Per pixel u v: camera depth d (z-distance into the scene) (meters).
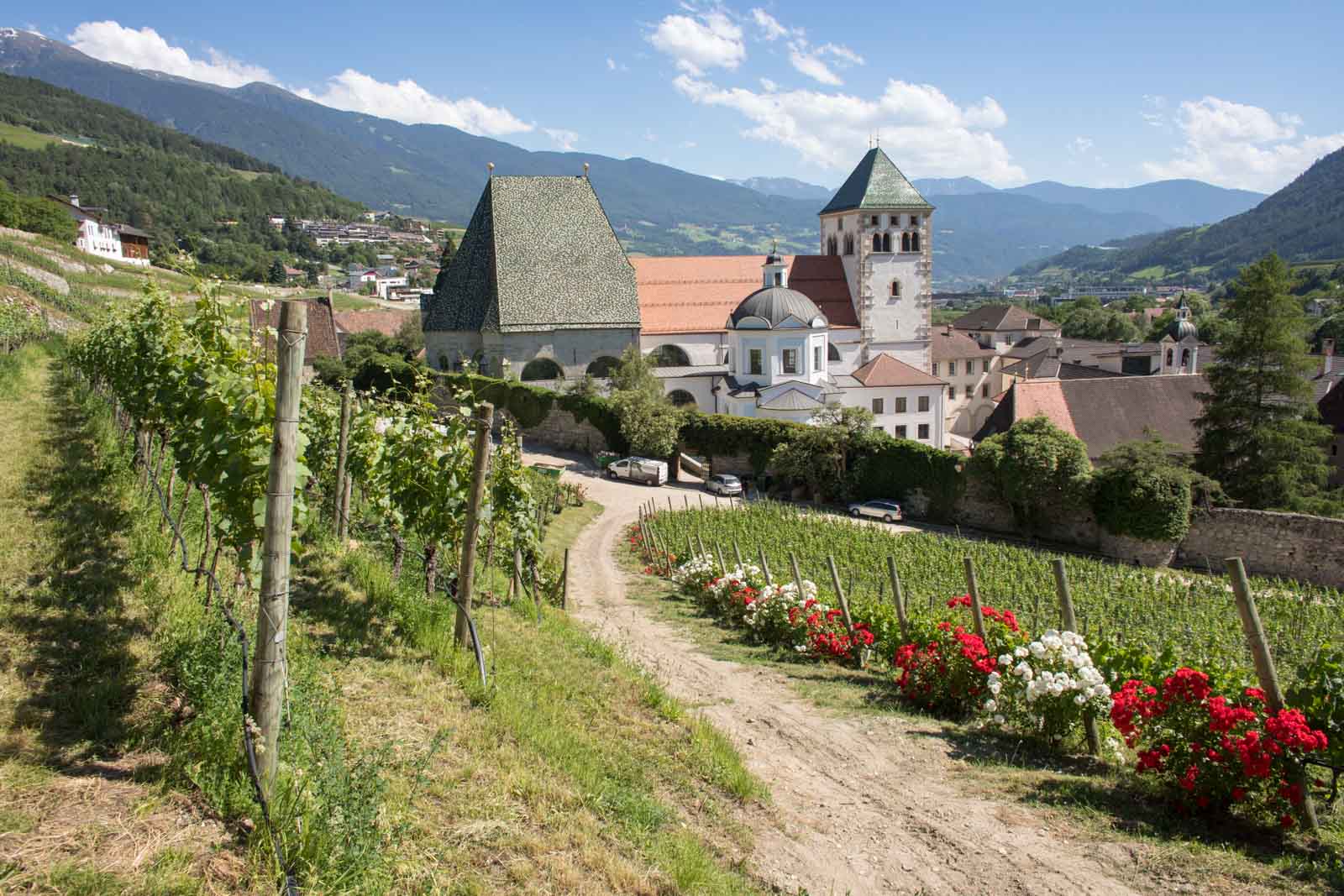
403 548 14.62
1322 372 89.06
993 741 11.79
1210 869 8.05
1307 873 7.89
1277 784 8.63
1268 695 8.91
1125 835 8.84
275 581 6.38
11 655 7.66
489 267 63.69
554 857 6.91
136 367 15.06
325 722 7.43
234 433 8.83
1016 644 12.37
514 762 8.33
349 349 80.88
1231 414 52.66
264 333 10.86
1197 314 162.50
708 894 6.99
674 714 11.23
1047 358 98.06
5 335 35.66
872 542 38.47
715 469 56.00
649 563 31.34
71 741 6.51
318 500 17.58
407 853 6.39
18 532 11.16
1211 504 42.06
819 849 8.48
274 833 5.77
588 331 63.97
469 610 11.11
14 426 20.20
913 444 49.19
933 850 8.55
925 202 71.94
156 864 5.33
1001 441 46.41
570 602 22.41
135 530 11.61
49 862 5.16
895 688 14.65
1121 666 11.54
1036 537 45.84
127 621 8.72
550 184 66.12
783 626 18.23
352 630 11.09
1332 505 48.38
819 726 12.42
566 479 52.84
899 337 72.88
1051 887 7.85
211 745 6.52
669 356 67.56
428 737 8.45
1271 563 39.16
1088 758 11.05
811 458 51.56
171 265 11.57
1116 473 42.28
